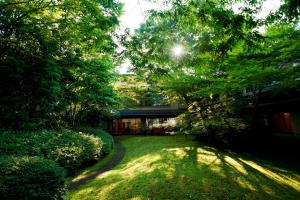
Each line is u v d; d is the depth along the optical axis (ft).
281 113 65.05
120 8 21.07
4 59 32.68
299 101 45.34
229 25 14.61
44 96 33.09
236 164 33.19
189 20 16.60
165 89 53.88
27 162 17.06
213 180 24.98
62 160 27.14
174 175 26.32
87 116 67.56
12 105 32.53
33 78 31.58
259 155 42.01
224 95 49.21
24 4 29.22
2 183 14.89
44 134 30.27
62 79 39.47
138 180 25.05
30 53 34.40
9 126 30.35
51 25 31.68
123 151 50.47
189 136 65.00
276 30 24.84
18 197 15.15
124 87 66.44
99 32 19.75
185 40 18.97
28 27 30.83
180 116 56.65
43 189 16.16
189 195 21.04
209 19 15.56
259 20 14.32
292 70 29.32
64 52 38.37
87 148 34.27
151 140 63.93
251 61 28.66
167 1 15.96
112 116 72.95
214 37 16.76
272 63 29.73
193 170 28.60
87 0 20.76
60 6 25.12
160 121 98.73
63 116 51.85
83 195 21.68
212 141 52.47
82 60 40.24
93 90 46.21
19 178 15.55
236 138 46.78
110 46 19.74
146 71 23.20
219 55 18.03
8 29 31.65
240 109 47.57
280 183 26.25
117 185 24.00
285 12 13.48
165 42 19.17
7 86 32.40
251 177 27.07
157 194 21.16
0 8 29.01
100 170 32.83
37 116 34.68
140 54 19.89
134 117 94.17
